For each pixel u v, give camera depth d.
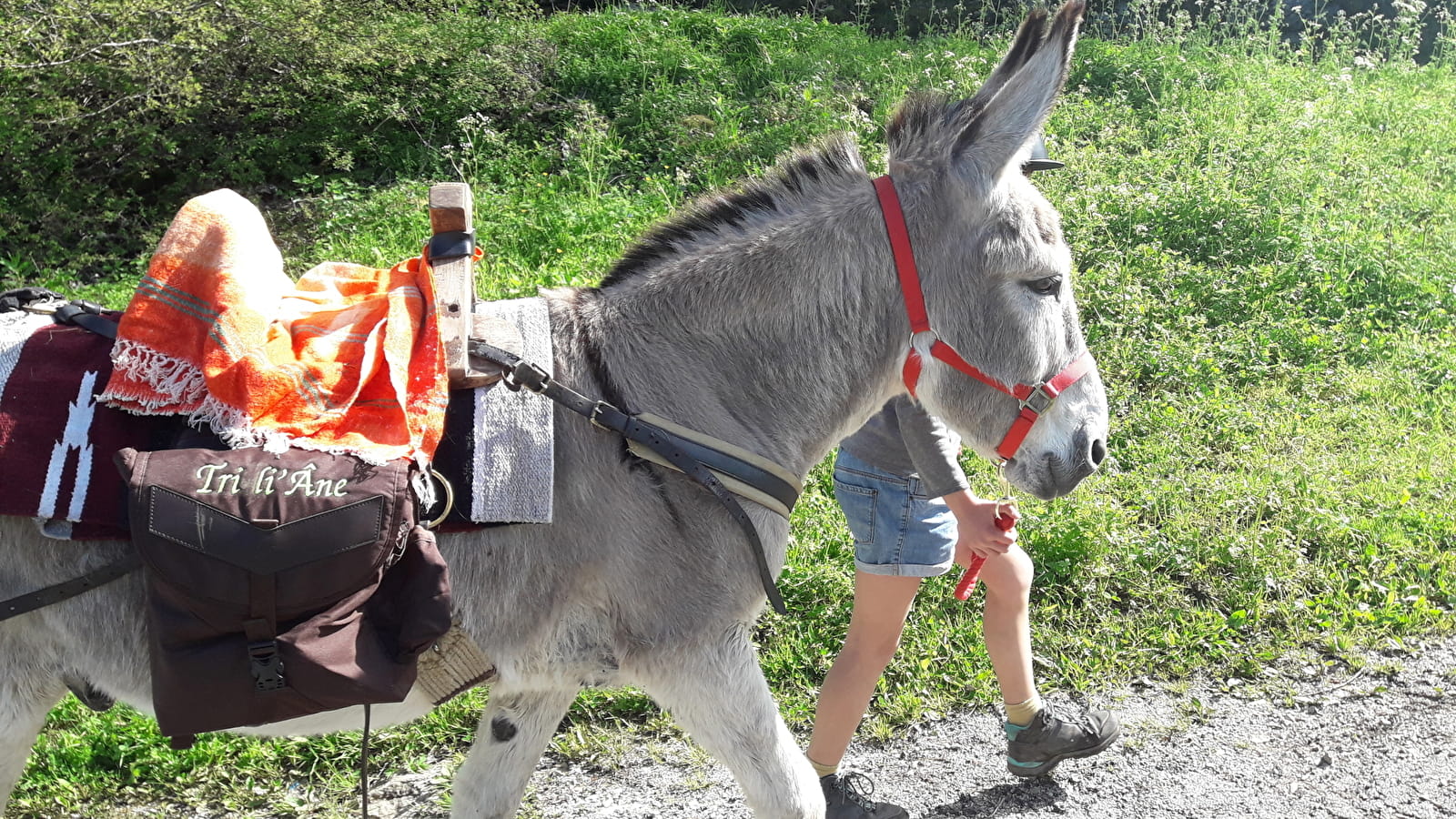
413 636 2.10
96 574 2.10
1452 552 4.54
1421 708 3.75
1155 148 8.56
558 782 3.48
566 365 2.37
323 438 2.10
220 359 2.10
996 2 12.27
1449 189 8.61
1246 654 4.03
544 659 2.35
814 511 4.70
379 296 2.34
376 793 3.44
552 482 2.23
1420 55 12.69
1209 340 6.25
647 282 2.51
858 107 9.28
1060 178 7.59
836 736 3.20
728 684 2.41
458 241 2.37
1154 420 5.48
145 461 2.01
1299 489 4.94
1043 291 2.47
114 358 2.09
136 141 8.54
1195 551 4.51
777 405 2.49
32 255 7.72
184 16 8.34
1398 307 6.91
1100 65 10.03
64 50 8.12
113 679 2.21
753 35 10.49
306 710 2.09
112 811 3.37
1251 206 7.43
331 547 2.00
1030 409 2.50
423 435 2.14
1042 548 4.42
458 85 9.12
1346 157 8.69
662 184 8.06
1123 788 3.43
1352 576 4.40
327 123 9.04
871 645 3.15
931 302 2.45
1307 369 6.05
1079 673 3.92
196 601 1.99
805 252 2.47
